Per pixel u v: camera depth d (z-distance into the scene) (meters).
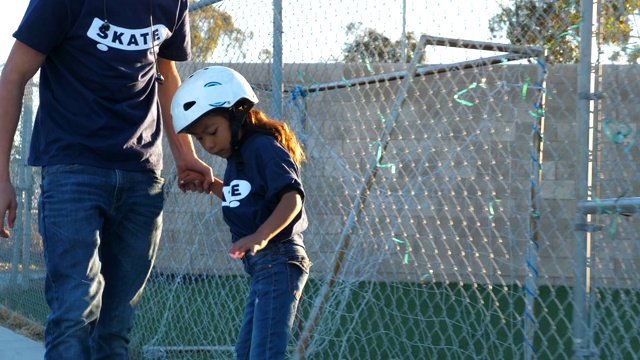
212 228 5.47
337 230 4.79
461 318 4.96
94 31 3.40
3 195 3.30
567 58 3.62
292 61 4.56
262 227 3.18
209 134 3.39
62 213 3.41
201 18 5.42
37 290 7.49
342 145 4.96
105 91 3.48
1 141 3.34
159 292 5.84
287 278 3.35
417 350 5.07
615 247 3.41
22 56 3.35
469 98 4.36
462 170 4.35
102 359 3.82
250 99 3.42
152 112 3.68
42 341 6.57
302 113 4.76
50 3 3.31
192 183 4.09
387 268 4.87
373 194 4.36
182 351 5.49
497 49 3.75
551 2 3.59
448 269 4.92
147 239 3.77
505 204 4.49
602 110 3.33
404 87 4.05
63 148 3.45
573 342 3.30
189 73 5.53
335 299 4.84
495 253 4.68
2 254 8.65
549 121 4.22
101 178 3.49
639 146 3.28
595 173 3.29
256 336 3.30
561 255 4.41
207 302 5.57
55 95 3.47
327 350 4.93
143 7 3.52
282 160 3.29
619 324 3.55
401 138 4.45
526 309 3.82
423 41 3.98
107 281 3.78
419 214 4.48
